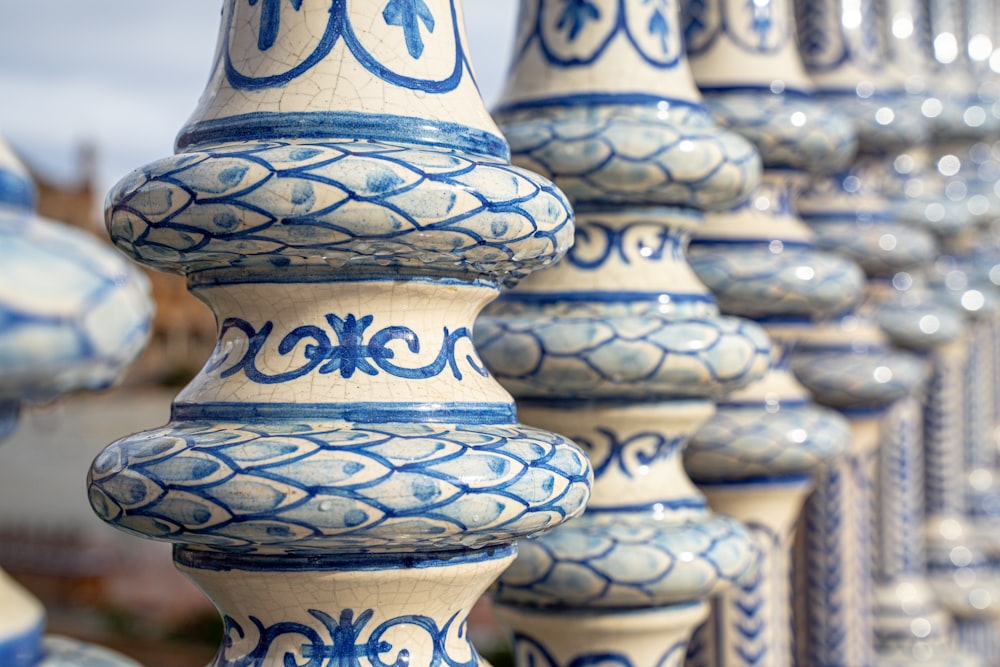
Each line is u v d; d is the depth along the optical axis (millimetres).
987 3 3537
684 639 1787
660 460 1759
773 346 2229
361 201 1079
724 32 2211
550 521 1155
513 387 1696
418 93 1194
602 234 1715
